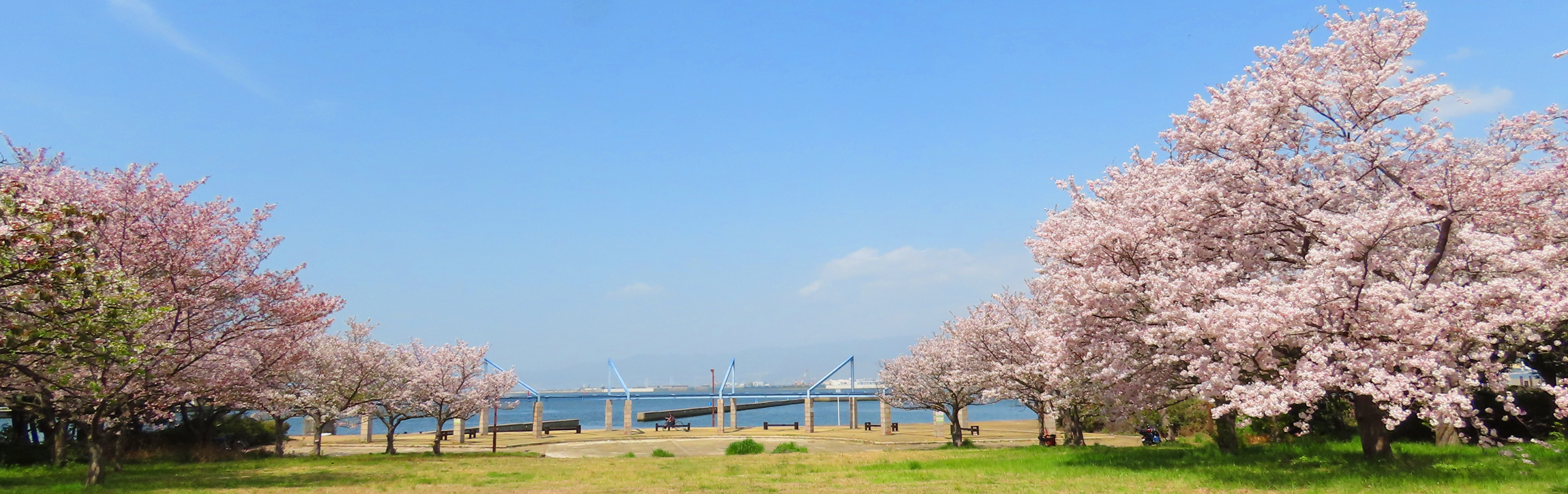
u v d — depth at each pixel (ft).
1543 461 51.75
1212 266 51.34
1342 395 57.62
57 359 50.60
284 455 121.29
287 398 101.65
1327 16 56.44
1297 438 89.92
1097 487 51.70
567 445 173.06
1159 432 125.59
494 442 144.15
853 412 249.14
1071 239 59.26
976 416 479.82
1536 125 54.34
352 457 119.65
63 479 67.56
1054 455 79.92
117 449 79.71
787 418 469.16
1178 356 52.54
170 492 58.70
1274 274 58.59
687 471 78.89
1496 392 47.96
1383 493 42.50
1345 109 55.62
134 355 48.47
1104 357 58.85
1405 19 53.93
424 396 134.82
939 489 53.88
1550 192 52.65
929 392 141.79
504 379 151.94
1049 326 66.90
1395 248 50.52
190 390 72.33
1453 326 45.06
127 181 62.75
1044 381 91.61
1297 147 58.08
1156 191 57.88
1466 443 68.54
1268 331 45.27
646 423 406.41
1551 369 60.39
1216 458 66.74
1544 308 42.42
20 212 38.01
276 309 71.00
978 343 111.24
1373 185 56.18
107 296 42.70
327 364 122.62
